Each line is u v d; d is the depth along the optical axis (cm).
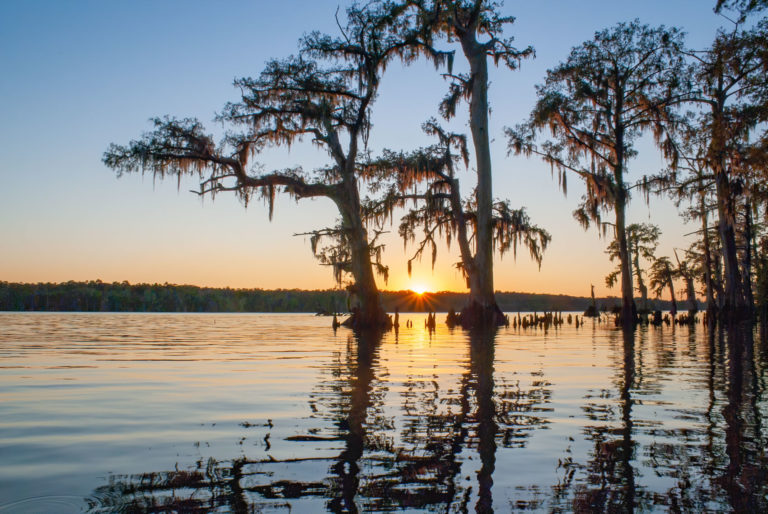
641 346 2134
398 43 3209
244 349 2066
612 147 3697
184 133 2914
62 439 674
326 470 550
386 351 1927
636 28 3481
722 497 475
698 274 5788
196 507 455
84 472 546
